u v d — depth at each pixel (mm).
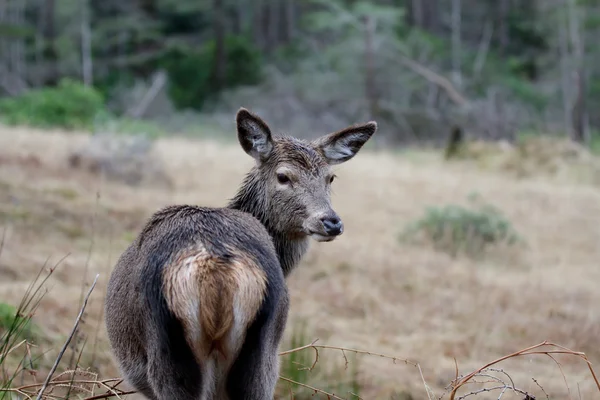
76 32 53438
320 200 7312
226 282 5430
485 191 23859
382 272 14305
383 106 43812
